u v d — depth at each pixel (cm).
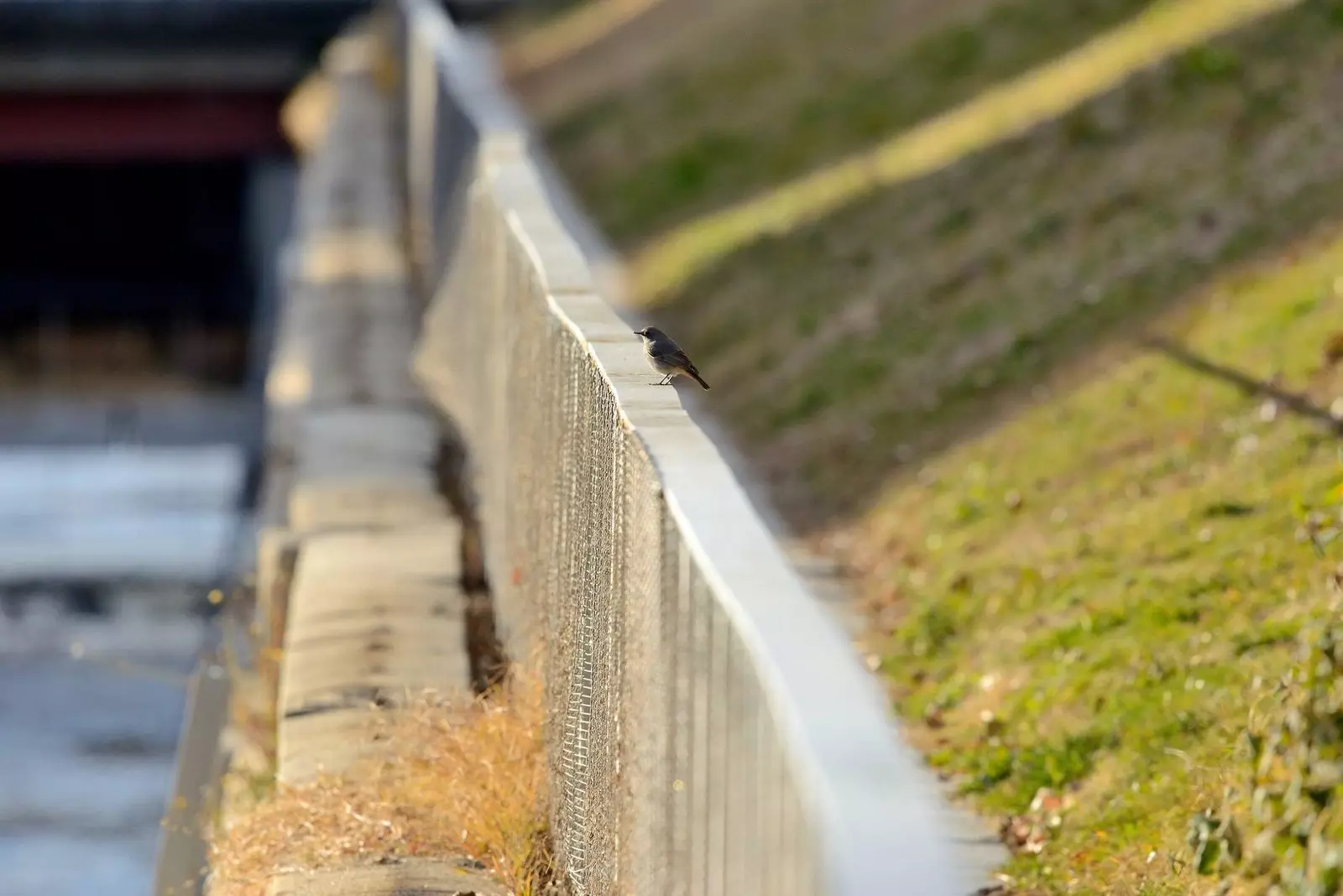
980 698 3794
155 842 6600
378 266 9400
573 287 3206
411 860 2933
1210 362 4788
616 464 2355
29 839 6581
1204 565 3825
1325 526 3297
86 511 13688
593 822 2519
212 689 4609
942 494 4978
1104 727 3403
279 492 5759
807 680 1545
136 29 17412
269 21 17575
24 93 17762
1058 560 4200
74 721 8288
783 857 1524
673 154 9644
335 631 4094
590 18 14800
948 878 1314
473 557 4691
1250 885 2483
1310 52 6412
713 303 7350
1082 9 8344
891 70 9025
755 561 1797
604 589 2452
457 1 18212
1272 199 5662
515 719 3080
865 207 7294
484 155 5081
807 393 6097
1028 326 5656
